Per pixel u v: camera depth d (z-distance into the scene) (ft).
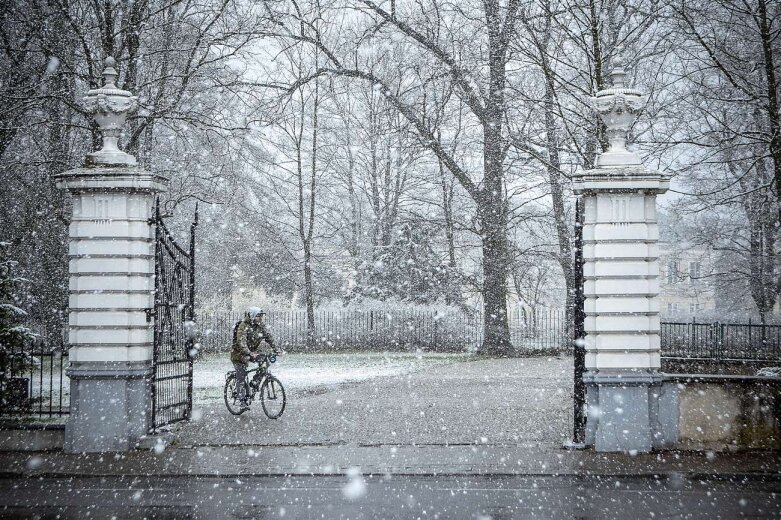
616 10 72.64
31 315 92.02
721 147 62.03
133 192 40.91
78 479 34.63
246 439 42.83
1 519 28.40
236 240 139.33
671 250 128.57
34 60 76.74
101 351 40.34
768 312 111.65
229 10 83.97
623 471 35.45
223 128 77.77
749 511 29.30
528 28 71.87
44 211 89.97
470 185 108.68
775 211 80.64
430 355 107.96
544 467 36.19
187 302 47.98
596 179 39.75
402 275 124.77
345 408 54.60
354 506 29.99
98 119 42.19
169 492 32.22
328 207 138.72
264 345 113.29
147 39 80.48
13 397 43.42
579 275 41.04
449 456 38.47
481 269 127.65
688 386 40.14
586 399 40.45
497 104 94.53
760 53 66.18
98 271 40.52
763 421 39.93
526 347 114.32
